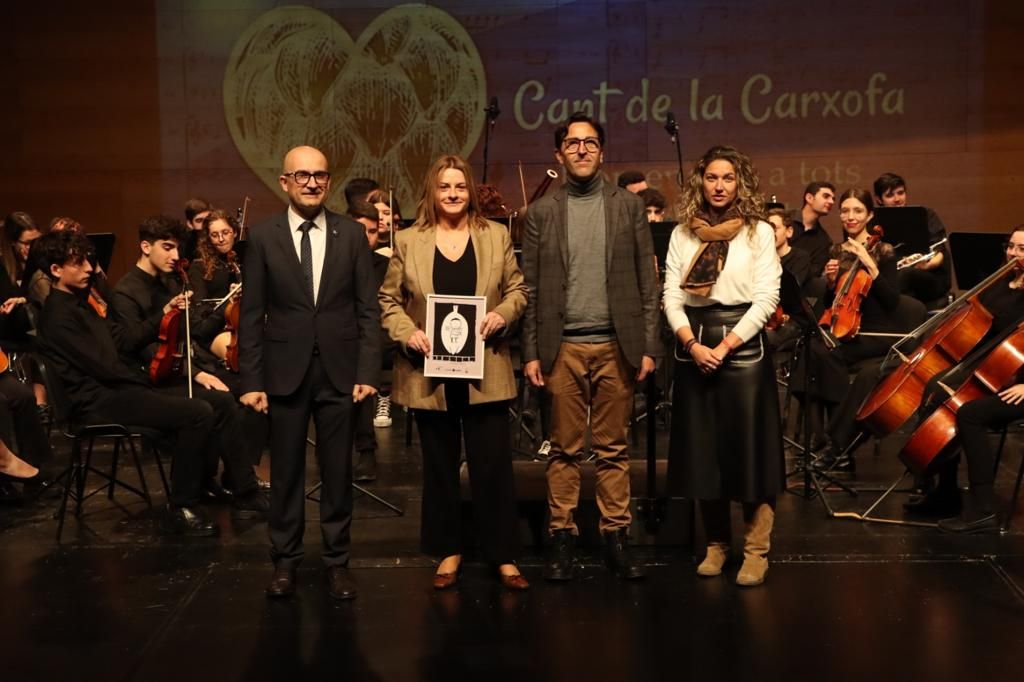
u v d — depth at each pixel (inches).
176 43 343.6
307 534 179.6
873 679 122.3
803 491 198.1
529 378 151.4
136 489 197.8
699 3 334.3
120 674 126.4
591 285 150.3
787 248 243.8
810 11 332.8
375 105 342.0
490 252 148.5
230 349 204.4
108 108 345.7
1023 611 141.3
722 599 146.5
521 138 340.8
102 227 348.8
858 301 209.9
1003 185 333.7
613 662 127.5
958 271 242.1
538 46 338.3
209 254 240.5
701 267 147.8
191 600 149.3
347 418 149.3
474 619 140.9
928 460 175.5
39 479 203.8
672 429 153.1
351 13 339.9
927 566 158.6
